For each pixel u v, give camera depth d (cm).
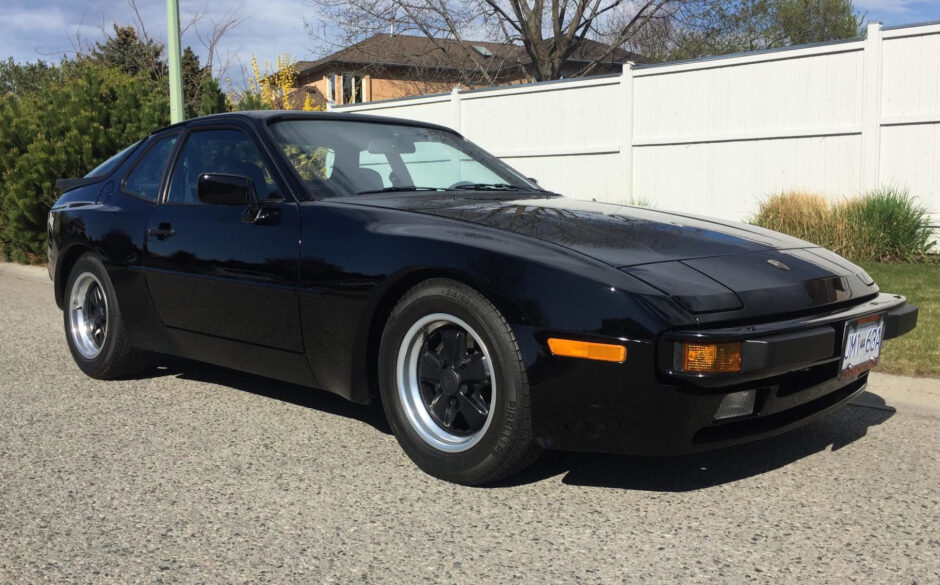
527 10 2438
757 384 274
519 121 1439
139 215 428
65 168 1032
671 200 1268
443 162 421
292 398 429
